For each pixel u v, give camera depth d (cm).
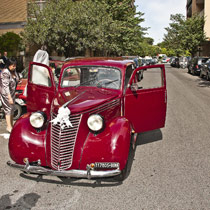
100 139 390
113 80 491
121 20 2666
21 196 379
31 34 1705
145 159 513
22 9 2312
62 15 1653
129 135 404
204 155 534
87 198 375
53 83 504
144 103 494
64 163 390
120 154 380
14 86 650
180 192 390
